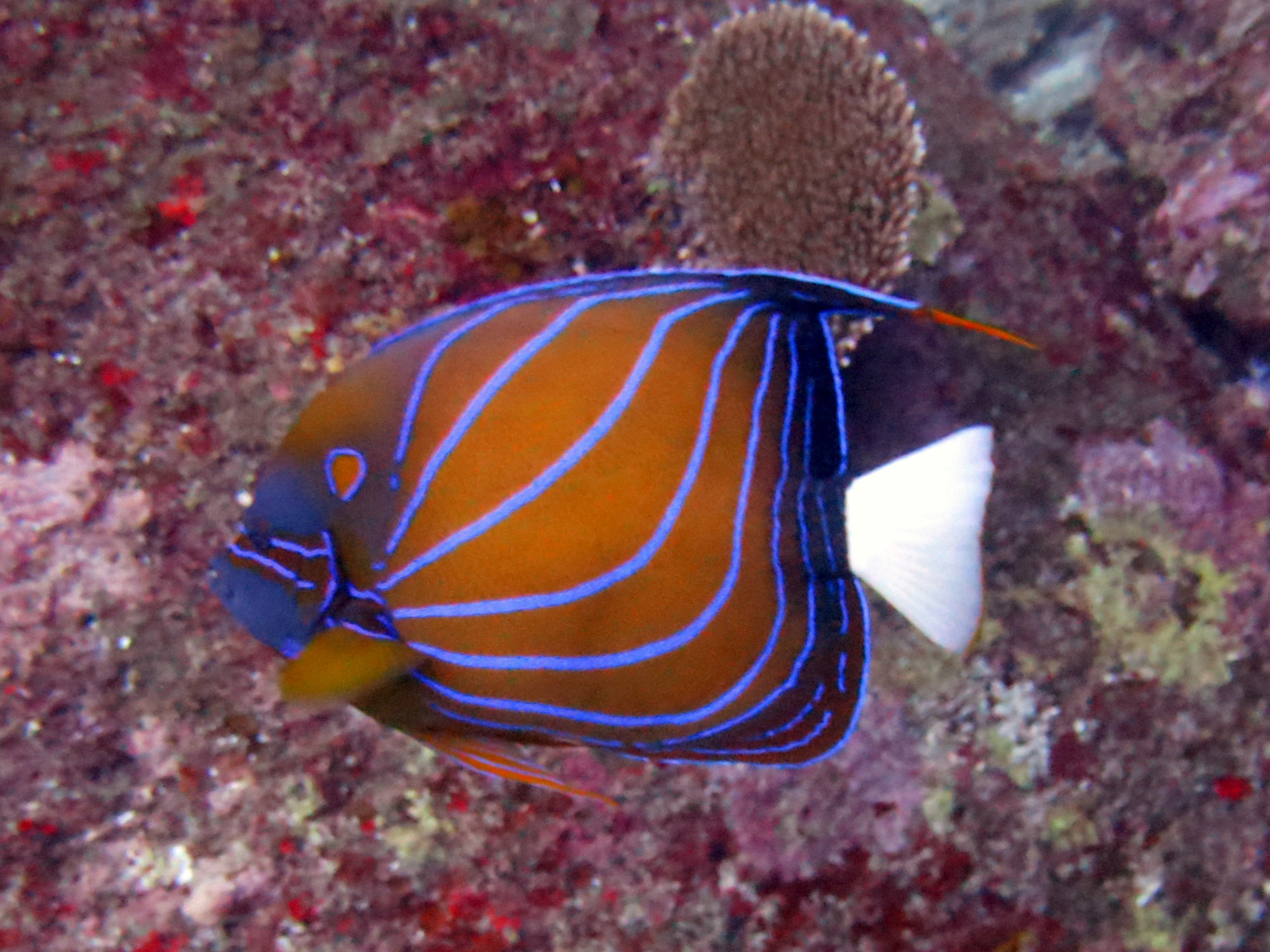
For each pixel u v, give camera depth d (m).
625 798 0.86
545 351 0.54
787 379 0.56
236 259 0.89
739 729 0.57
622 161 0.97
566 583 0.54
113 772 0.82
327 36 0.95
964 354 1.09
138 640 0.82
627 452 0.54
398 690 0.56
